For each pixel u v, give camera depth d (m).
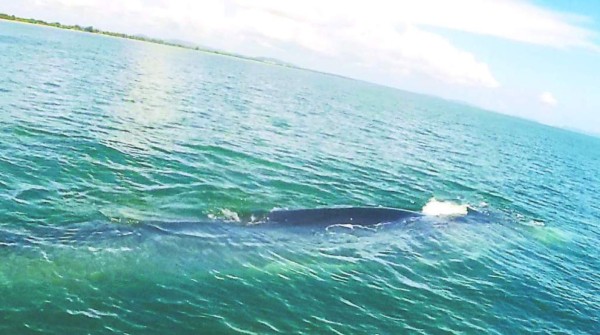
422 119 108.44
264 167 31.55
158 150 30.44
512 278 21.73
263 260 17.88
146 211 20.64
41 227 17.09
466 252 23.39
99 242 16.30
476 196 36.38
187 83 79.69
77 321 12.88
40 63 63.62
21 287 13.61
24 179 21.48
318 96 113.44
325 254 19.50
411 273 19.80
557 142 151.50
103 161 26.12
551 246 28.14
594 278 24.47
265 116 55.91
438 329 16.19
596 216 40.12
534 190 45.16
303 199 26.48
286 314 15.13
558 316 19.23
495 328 17.12
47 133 29.17
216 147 34.38
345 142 48.53
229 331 13.76
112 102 44.53
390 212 24.75
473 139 85.38
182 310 14.22
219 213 21.52
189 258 16.75
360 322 15.58
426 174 40.66
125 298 14.18
